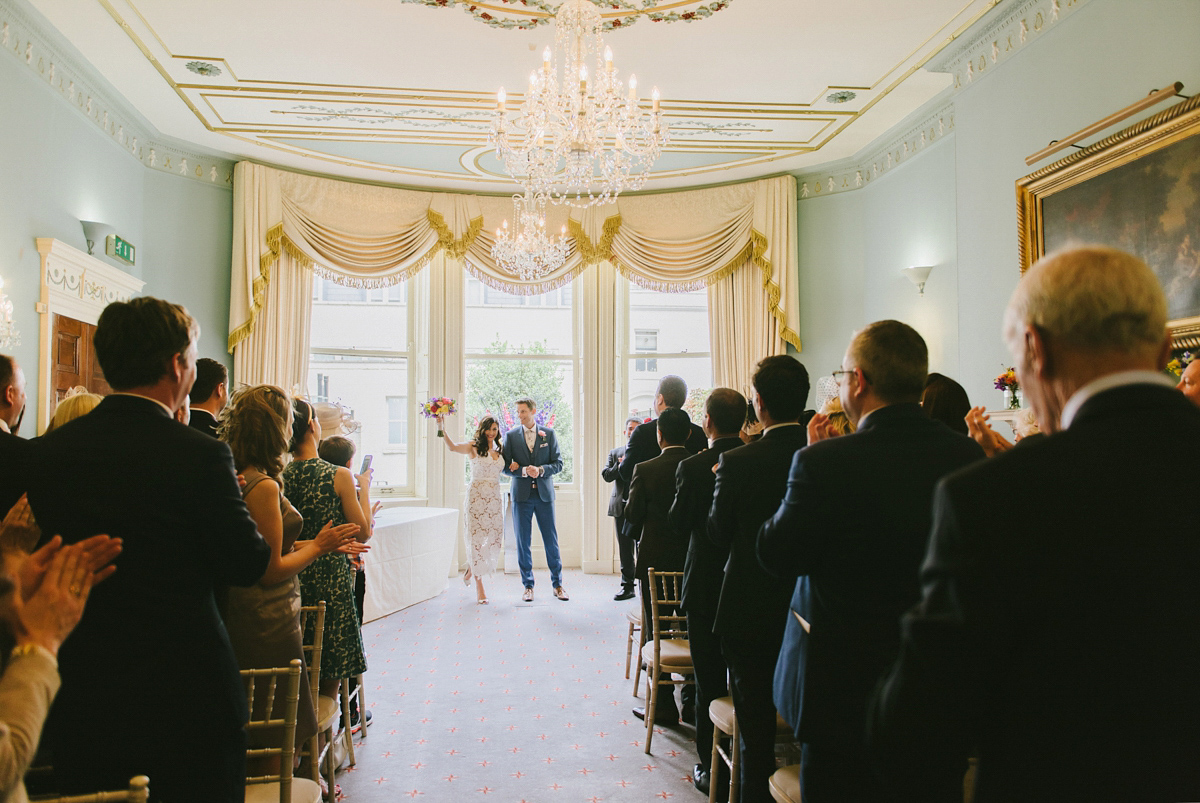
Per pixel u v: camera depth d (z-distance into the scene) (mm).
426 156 6734
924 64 5039
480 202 7539
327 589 3004
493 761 3318
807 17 4441
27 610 1028
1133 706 778
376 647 5012
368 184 7328
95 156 5281
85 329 5078
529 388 8070
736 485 2336
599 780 3129
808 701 1547
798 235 7230
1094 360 897
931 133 5797
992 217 4605
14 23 4242
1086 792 783
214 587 1788
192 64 5004
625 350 7945
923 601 920
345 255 7039
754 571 2303
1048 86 4121
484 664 4664
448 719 3803
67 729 1392
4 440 1963
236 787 1580
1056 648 814
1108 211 3613
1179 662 773
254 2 4258
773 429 2410
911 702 885
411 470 7719
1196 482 812
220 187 6656
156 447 1505
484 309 8039
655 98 4227
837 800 1538
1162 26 3383
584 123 4156
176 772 1462
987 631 834
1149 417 851
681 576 3352
